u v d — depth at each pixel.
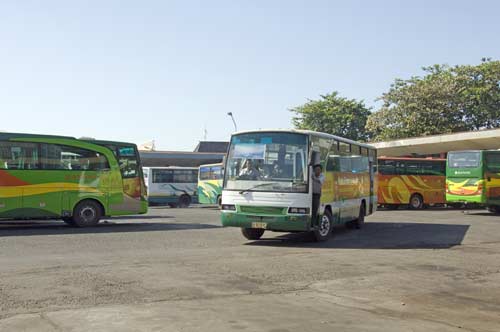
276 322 6.15
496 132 33.47
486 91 46.56
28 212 17.39
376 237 16.02
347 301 7.42
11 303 6.88
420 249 13.17
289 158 13.80
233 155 14.27
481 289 8.48
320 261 10.93
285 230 13.65
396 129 47.53
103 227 18.75
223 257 11.32
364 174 19.33
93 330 5.70
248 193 13.70
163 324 5.95
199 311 6.59
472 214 27.27
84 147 18.62
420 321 6.43
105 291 7.67
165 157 54.41
